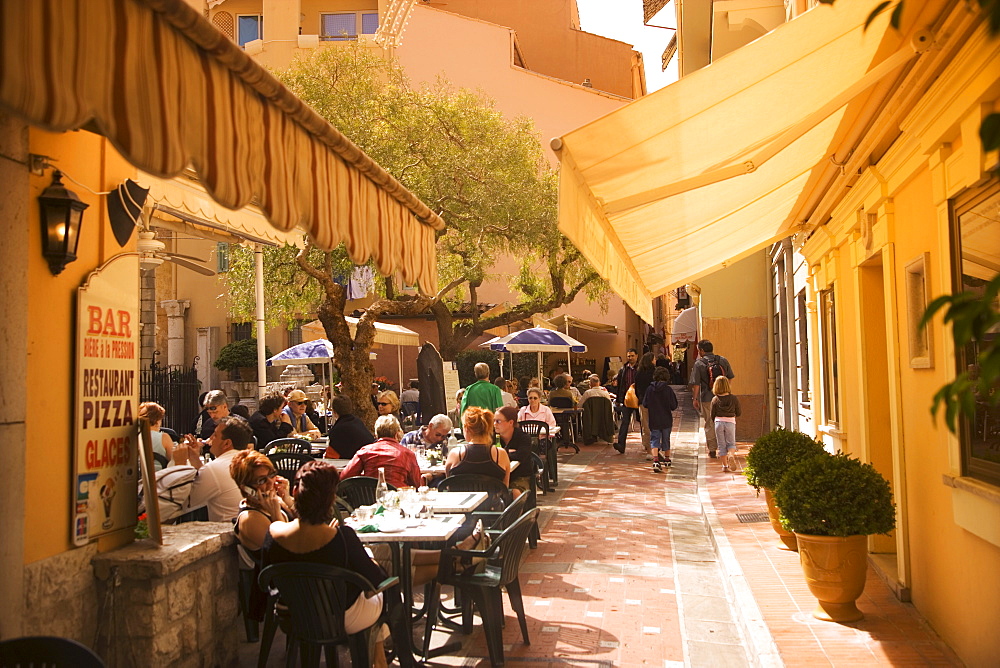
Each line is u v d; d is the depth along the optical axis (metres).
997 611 4.26
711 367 16.64
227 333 29.45
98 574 4.75
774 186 7.11
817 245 9.98
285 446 9.80
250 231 8.62
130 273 5.22
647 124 4.12
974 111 4.00
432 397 14.01
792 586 6.79
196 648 5.12
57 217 4.38
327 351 18.53
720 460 16.09
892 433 6.34
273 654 5.80
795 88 4.54
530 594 7.22
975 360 4.41
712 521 9.88
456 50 31.56
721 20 15.58
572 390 20.22
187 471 6.54
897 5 1.69
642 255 7.73
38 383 4.36
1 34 1.83
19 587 4.09
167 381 19.19
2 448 3.98
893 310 6.18
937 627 5.44
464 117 16.86
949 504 5.08
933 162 4.83
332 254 16.03
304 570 4.47
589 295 22.12
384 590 4.82
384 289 18.09
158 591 4.75
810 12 3.74
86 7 2.09
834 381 9.70
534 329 21.14
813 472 5.90
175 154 2.43
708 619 6.46
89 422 4.76
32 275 4.31
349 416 9.23
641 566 8.16
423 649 5.60
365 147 14.52
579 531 9.91
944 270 4.76
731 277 19.38
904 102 5.02
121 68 2.21
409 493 6.01
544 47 39.19
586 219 4.59
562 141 3.84
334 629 4.52
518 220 16.92
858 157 6.45
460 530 6.12
